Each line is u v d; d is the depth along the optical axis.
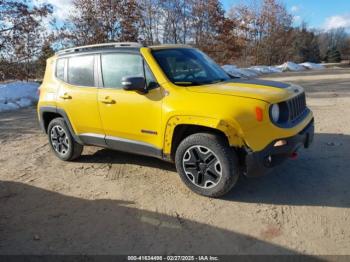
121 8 22.88
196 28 29.75
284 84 4.70
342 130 6.87
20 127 8.95
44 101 5.90
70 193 4.71
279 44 38.88
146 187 4.74
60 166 5.78
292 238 3.42
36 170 5.66
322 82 15.89
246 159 3.91
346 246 3.25
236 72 23.17
